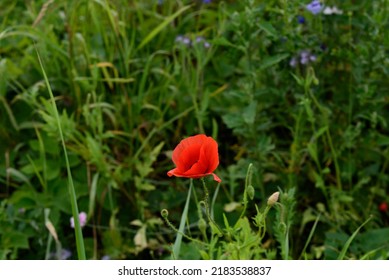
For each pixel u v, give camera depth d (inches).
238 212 136.2
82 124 149.3
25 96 144.5
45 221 127.1
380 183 144.9
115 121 144.3
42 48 147.6
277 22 136.5
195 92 146.8
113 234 134.9
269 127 143.4
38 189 142.3
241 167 140.5
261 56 139.0
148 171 137.9
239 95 136.5
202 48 154.6
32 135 149.2
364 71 136.9
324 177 143.3
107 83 153.2
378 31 132.0
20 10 172.6
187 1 172.2
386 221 142.6
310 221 141.8
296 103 143.0
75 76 142.3
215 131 138.9
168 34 163.6
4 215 130.0
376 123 138.7
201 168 86.3
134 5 162.9
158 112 148.5
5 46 159.2
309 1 136.1
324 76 145.7
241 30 133.3
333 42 143.0
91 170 143.4
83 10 158.1
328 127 139.9
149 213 141.0
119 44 147.6
